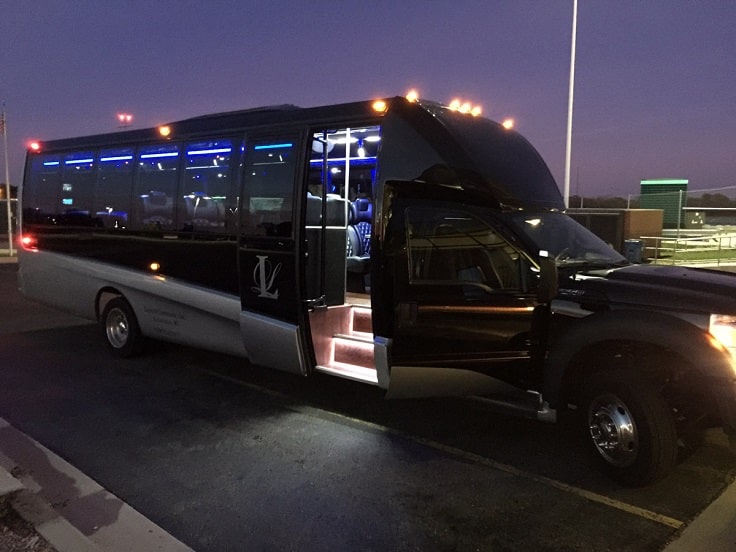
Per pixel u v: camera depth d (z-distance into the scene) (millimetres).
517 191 5383
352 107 5664
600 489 4469
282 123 6160
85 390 6930
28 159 9328
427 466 4895
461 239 4969
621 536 3832
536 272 4852
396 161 5164
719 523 3955
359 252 8438
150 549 3648
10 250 28016
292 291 6012
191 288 7137
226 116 6867
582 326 4570
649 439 4227
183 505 4270
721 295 4176
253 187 6387
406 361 5008
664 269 5070
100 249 8273
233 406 6379
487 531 3912
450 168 5070
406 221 5008
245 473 4777
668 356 4465
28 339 9625
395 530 3930
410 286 4973
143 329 7938
